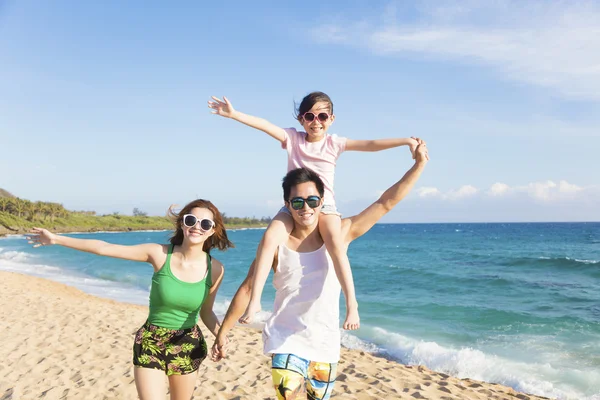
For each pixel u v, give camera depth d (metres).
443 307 15.19
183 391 3.28
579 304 15.80
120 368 6.79
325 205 2.92
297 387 2.56
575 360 9.16
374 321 13.12
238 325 11.59
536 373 8.37
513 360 9.22
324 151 3.40
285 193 2.81
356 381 6.80
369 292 19.08
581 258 34.00
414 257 36.91
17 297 13.36
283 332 2.72
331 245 2.76
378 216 3.01
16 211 113.50
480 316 13.73
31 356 7.36
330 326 2.74
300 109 3.48
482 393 6.88
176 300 3.14
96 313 11.25
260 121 3.39
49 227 114.25
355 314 2.61
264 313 13.33
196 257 3.28
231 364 7.20
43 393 5.77
